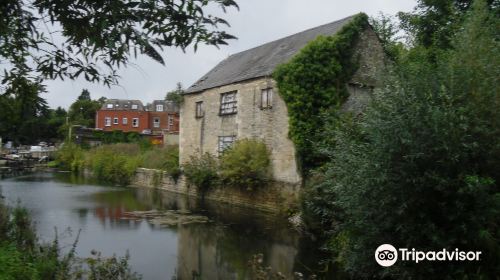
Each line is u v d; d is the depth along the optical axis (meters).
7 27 3.20
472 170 6.01
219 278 8.09
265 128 17.42
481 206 5.80
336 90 15.13
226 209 16.92
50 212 15.35
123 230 12.48
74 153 40.06
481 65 6.41
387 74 7.27
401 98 6.25
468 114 6.09
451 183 5.88
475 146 5.82
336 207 8.90
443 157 5.94
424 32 16.03
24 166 41.34
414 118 5.99
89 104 71.44
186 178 22.06
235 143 18.17
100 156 31.92
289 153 15.92
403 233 6.32
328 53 15.06
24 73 3.98
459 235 5.97
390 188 6.21
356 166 6.81
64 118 62.97
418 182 6.02
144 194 21.77
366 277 7.38
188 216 15.13
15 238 7.34
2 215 8.23
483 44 6.67
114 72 3.75
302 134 14.92
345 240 8.59
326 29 17.98
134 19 2.87
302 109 15.05
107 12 2.80
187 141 23.31
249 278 8.09
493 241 5.76
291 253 9.95
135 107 58.59
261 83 17.81
